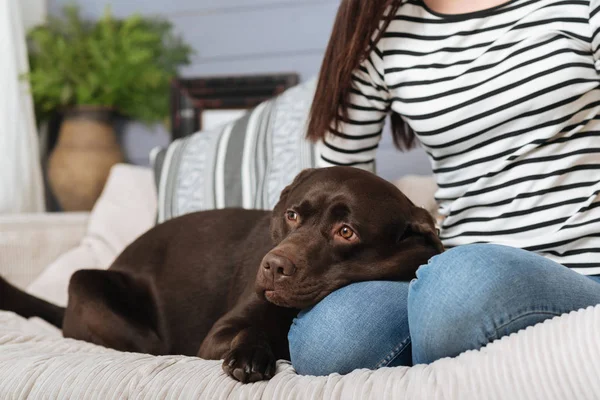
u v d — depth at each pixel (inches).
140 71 164.6
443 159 67.6
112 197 135.7
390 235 59.9
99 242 127.8
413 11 69.1
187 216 88.7
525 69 60.4
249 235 79.4
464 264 45.8
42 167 184.7
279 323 63.8
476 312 44.2
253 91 153.3
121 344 79.4
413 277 59.9
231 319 64.2
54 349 67.1
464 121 64.1
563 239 57.5
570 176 59.3
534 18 60.9
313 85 117.8
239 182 114.0
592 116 59.1
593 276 56.5
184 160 121.8
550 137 59.5
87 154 162.4
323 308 54.5
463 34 65.3
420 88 66.7
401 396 42.8
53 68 167.2
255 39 157.6
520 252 46.7
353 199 59.3
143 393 49.9
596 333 38.9
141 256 86.1
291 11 152.9
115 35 167.0
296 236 59.3
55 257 129.9
